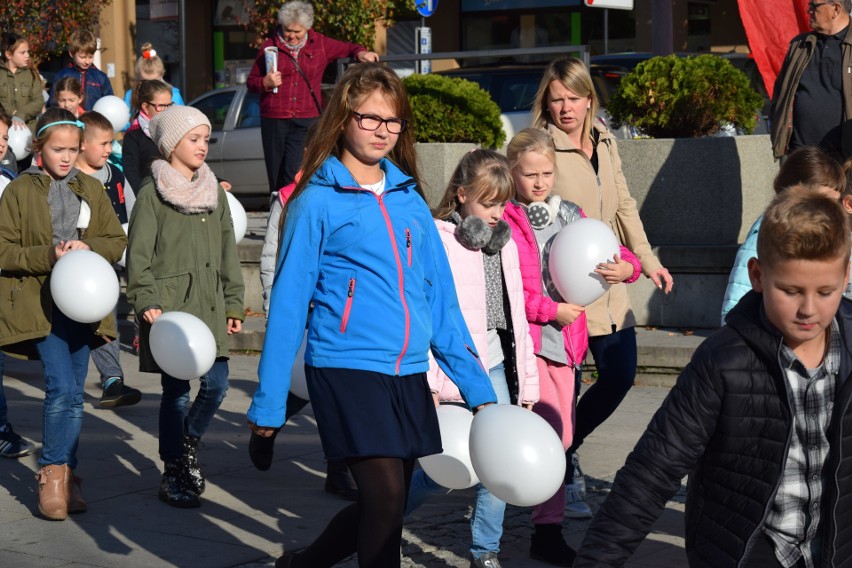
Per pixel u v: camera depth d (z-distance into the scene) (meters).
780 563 3.00
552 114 5.74
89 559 5.10
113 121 11.08
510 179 4.81
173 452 5.89
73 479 5.80
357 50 10.88
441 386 4.71
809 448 2.95
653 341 8.93
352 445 3.73
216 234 5.84
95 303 5.45
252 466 6.71
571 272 5.12
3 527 5.57
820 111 8.62
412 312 3.86
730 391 2.91
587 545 2.96
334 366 3.80
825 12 8.57
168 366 5.40
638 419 7.64
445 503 5.97
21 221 5.68
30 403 8.55
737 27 23.67
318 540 4.09
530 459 3.64
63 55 24.31
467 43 25.44
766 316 2.89
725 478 2.97
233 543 5.34
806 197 2.73
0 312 5.62
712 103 9.91
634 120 10.18
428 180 10.48
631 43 23.75
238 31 27.06
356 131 3.87
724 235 9.74
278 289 3.82
